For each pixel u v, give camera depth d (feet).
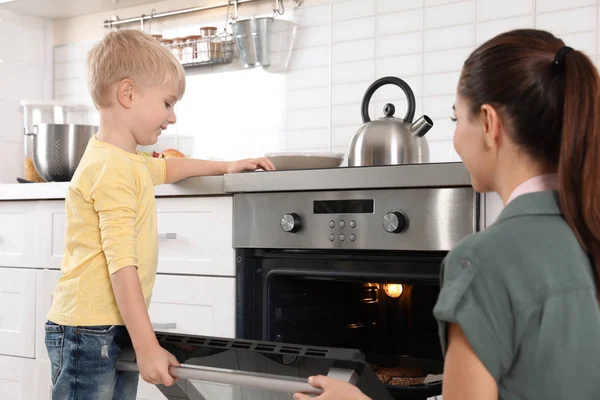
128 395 5.67
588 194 3.05
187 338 4.82
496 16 8.09
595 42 7.57
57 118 10.58
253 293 6.71
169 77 5.78
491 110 3.24
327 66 9.07
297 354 4.21
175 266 7.10
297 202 6.35
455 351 3.04
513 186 3.27
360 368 4.05
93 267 5.38
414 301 6.23
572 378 2.99
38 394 8.06
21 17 10.76
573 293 2.98
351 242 6.07
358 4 8.89
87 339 5.32
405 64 8.61
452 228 5.62
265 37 9.24
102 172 5.34
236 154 9.70
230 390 4.77
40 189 7.95
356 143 7.14
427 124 7.02
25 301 8.17
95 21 10.80
